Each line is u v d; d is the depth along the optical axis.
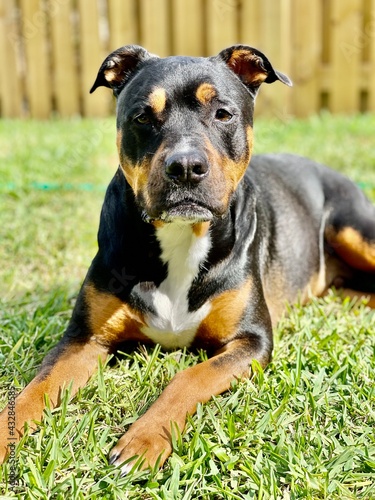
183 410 0.56
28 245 0.97
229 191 0.63
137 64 0.70
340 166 1.35
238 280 0.66
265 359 0.65
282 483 0.51
